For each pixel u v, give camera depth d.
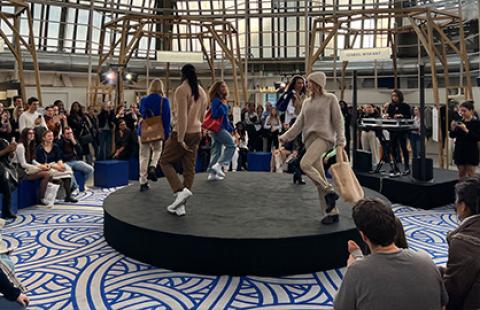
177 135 3.72
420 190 5.62
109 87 11.59
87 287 3.01
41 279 3.16
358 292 1.36
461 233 1.71
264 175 6.18
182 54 10.82
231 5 17.12
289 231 3.35
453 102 9.69
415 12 8.63
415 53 14.51
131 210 4.04
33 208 5.54
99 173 7.25
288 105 5.54
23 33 14.80
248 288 3.00
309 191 4.97
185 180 3.88
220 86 5.52
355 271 1.39
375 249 1.45
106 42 16.17
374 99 14.16
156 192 4.95
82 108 8.85
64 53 15.02
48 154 5.99
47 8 14.88
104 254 3.73
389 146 6.57
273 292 2.93
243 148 9.07
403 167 7.11
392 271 1.35
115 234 3.81
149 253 3.44
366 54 10.45
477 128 5.54
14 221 4.89
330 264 3.35
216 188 5.14
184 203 3.87
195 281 3.12
